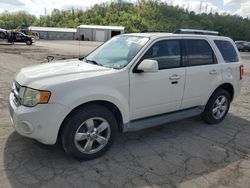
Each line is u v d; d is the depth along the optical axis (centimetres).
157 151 437
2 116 549
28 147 423
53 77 369
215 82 539
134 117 437
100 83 382
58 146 430
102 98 381
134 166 388
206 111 554
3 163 376
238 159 426
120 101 402
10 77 987
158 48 452
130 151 432
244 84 1076
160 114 474
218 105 569
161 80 447
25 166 372
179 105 493
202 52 521
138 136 492
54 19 13138
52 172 362
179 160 412
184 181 359
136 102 427
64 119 366
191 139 491
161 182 354
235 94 600
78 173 363
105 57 461
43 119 350
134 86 417
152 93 441
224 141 490
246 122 598
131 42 463
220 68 547
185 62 489
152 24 11288
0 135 459
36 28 8512
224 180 367
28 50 2561
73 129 370
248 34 11831
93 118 385
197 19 13100
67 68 411
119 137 484
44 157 397
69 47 3509
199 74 506
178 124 564
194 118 604
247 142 491
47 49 2862
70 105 356
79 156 386
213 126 563
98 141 398
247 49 4412
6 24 13575
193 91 505
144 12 12619
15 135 461
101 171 371
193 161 411
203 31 552
